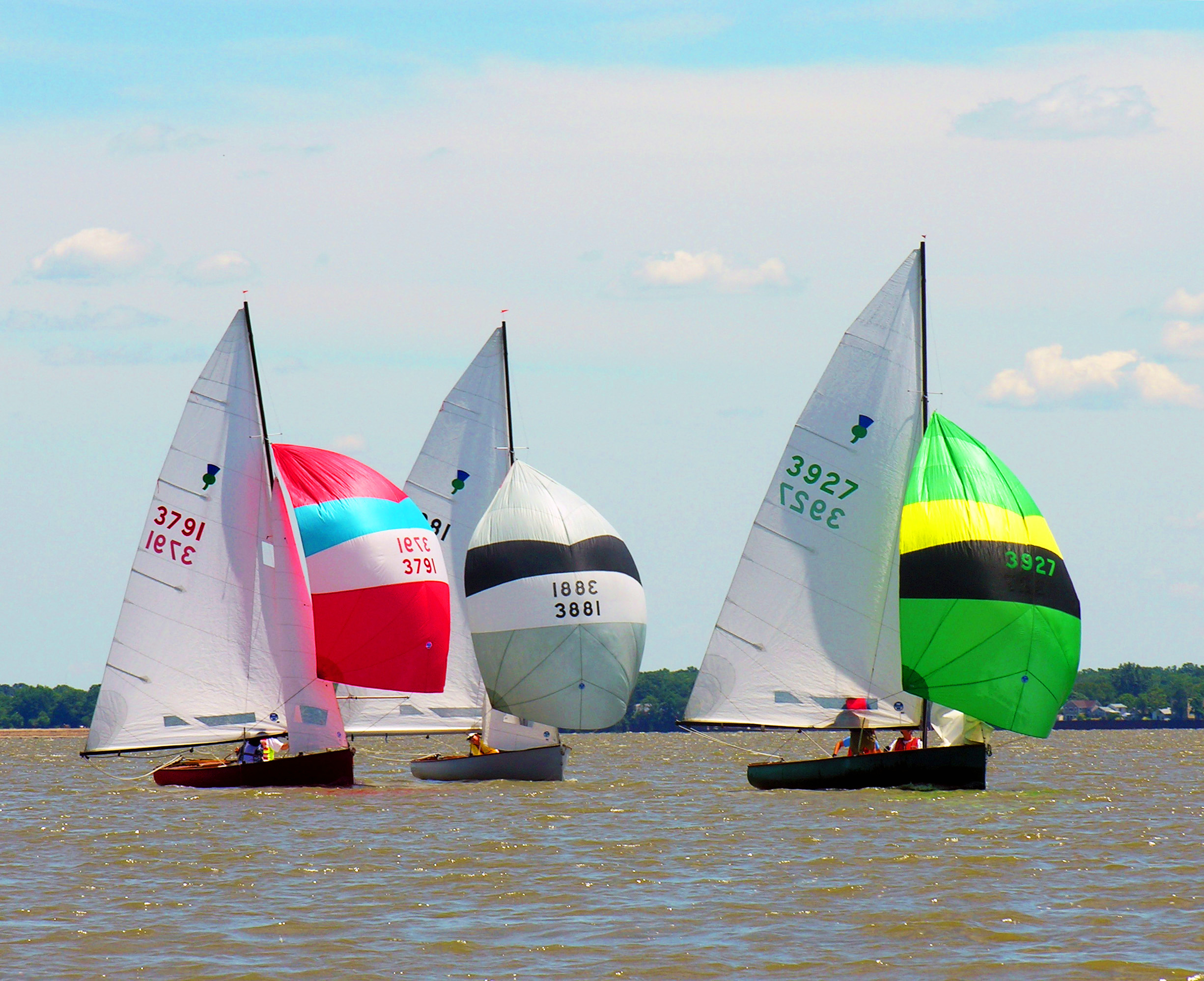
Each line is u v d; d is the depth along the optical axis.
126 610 154.75
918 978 75.62
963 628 139.75
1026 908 91.62
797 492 150.38
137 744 153.62
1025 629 139.50
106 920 89.81
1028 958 79.44
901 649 142.12
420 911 91.81
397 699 182.12
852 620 148.62
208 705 153.88
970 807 140.62
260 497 154.88
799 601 150.00
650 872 105.19
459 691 183.62
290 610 154.00
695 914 90.50
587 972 77.25
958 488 142.12
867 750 152.38
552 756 176.88
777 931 85.62
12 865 111.31
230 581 154.25
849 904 93.06
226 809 143.12
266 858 112.19
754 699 151.12
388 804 148.12
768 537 151.12
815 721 149.50
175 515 154.62
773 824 129.00
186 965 78.69
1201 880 101.00
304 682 154.38
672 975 76.44
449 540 185.88
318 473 159.12
